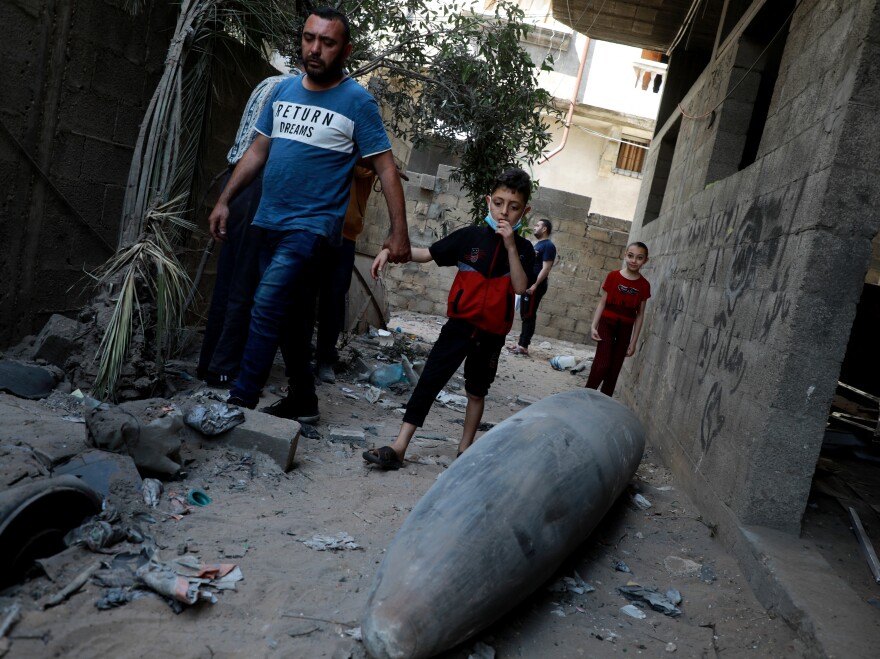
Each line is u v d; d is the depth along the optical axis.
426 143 7.82
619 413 4.03
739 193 5.09
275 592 2.54
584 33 12.48
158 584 2.36
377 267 4.08
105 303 4.33
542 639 2.63
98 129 4.93
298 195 4.02
